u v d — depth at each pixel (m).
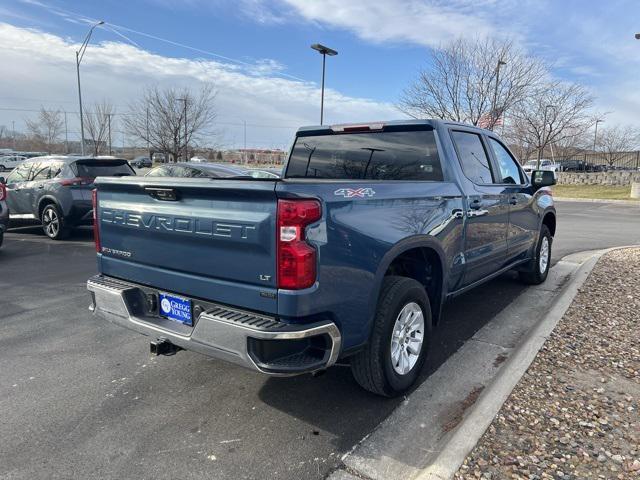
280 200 2.55
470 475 2.45
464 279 4.36
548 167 40.41
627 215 16.73
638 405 3.14
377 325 3.16
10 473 2.66
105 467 2.71
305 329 2.61
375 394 3.47
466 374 3.83
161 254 3.19
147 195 3.23
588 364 3.75
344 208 2.82
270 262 2.62
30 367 4.01
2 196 8.94
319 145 4.77
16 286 6.57
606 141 50.22
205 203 2.88
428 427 3.09
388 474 2.63
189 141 34.19
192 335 2.87
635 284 6.13
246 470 2.68
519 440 2.75
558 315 4.86
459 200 4.03
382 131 4.36
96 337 4.69
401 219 3.28
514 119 28.02
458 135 4.43
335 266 2.75
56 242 10.23
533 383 3.43
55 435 3.03
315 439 2.97
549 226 6.83
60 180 10.13
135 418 3.23
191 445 2.92
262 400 3.46
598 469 2.51
